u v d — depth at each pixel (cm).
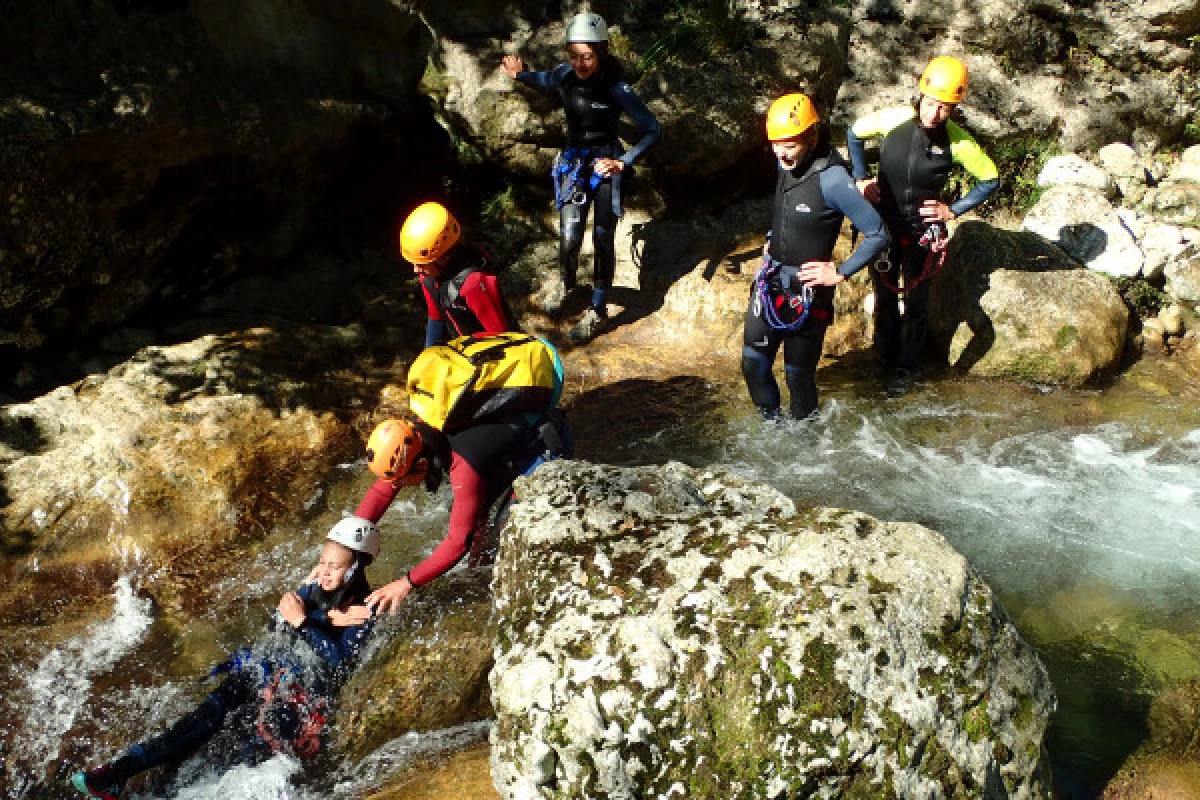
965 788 287
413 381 401
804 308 513
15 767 376
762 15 736
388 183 722
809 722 280
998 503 504
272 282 652
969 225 634
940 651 295
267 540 487
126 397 541
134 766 360
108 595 455
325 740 380
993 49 762
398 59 695
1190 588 451
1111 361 601
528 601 322
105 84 548
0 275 530
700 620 296
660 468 365
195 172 592
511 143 694
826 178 488
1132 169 732
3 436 511
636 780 285
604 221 625
